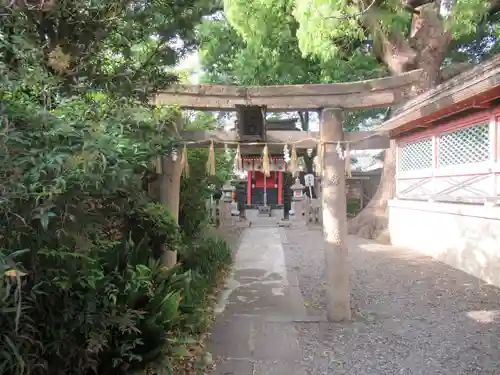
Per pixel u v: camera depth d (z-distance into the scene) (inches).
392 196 449.7
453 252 290.5
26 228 76.5
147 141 129.2
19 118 74.4
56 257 85.4
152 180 207.0
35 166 68.8
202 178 261.7
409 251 352.8
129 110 123.4
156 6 128.1
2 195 64.7
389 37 399.2
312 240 453.1
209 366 144.6
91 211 100.8
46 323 89.4
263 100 182.5
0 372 74.8
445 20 353.4
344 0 301.3
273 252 380.2
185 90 177.2
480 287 234.5
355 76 489.7
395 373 137.9
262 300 225.9
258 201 846.5
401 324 181.6
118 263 130.5
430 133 331.0
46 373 91.9
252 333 175.6
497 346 154.0
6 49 84.0
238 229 556.1
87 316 92.0
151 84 135.5
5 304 65.2
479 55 542.6
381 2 314.8
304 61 475.2
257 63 471.5
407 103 285.0
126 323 99.2
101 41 119.0
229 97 181.0
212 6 155.1
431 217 327.0
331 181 186.1
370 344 161.6
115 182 84.0
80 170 74.2
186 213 254.8
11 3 91.3
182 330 148.3
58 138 75.1
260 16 405.4
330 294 189.3
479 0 316.2
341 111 186.5
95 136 78.9
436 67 391.5
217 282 256.1
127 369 108.6
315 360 149.4
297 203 618.8
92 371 106.4
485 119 260.7
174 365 136.6
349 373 138.9
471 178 276.5
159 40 138.2
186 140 192.4
